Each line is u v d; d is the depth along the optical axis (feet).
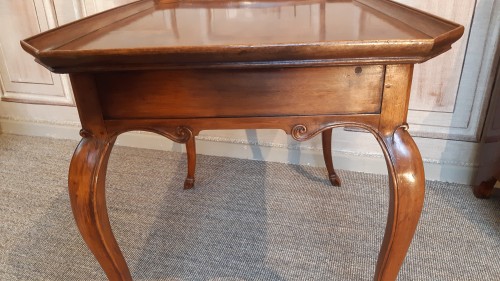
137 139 5.13
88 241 2.29
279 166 4.62
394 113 1.98
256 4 3.07
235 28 2.15
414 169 2.05
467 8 3.51
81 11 4.51
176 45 1.72
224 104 1.99
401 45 1.65
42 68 5.08
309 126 2.03
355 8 2.64
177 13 2.78
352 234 3.48
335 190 4.12
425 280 2.97
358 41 1.66
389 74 1.89
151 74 1.93
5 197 4.18
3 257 3.34
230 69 1.90
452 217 3.66
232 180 4.37
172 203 4.00
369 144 4.34
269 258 3.25
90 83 1.96
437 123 4.03
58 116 5.37
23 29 4.82
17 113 5.50
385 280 2.42
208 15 2.64
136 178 4.46
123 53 1.70
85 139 2.12
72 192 2.15
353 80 1.91
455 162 4.15
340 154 4.46
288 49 1.67
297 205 3.90
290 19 2.35
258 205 3.92
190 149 4.01
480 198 3.92
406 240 2.22
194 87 1.95
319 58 1.73
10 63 5.13
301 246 3.36
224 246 3.40
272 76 1.91
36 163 4.87
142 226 3.67
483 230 3.48
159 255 3.32
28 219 3.82
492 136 3.61
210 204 3.97
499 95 3.47
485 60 3.64
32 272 3.18
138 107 2.02
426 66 3.80
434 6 3.57
